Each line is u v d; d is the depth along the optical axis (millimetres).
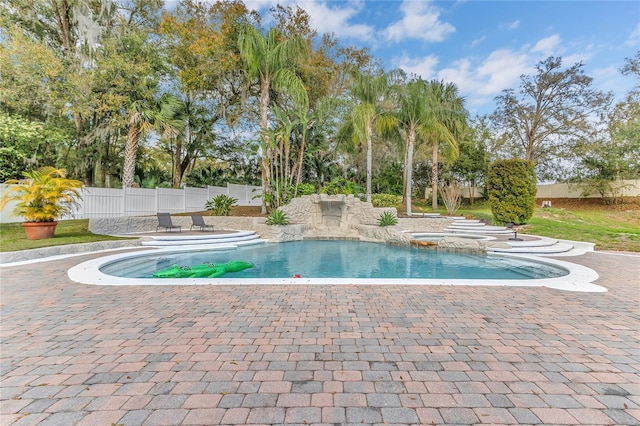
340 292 4766
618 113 19234
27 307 4000
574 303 4289
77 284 5164
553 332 3295
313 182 20656
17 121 11320
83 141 15750
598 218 17438
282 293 4691
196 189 16906
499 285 5238
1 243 8242
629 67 17109
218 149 22453
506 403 2086
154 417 1917
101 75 13711
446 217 15602
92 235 10633
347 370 2494
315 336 3146
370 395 2162
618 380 2383
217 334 3180
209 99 19469
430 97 16016
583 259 8180
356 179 24922
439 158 24406
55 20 15266
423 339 3094
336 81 21422
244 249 11141
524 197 13977
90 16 14445
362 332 3256
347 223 15180
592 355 2791
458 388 2254
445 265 8578
